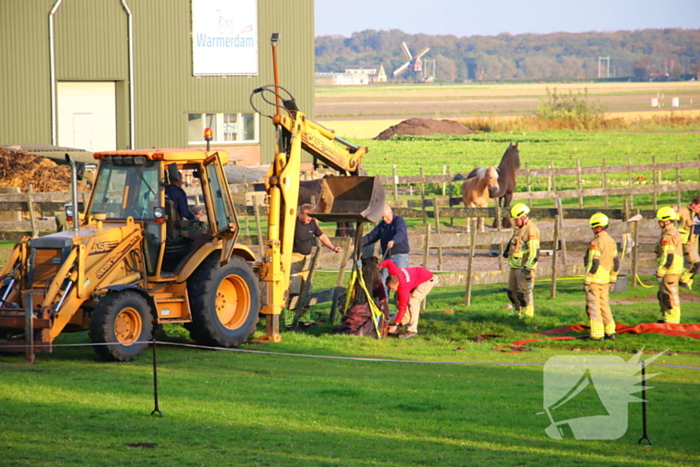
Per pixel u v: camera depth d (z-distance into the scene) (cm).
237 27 15825
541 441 2781
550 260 7819
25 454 2486
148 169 4472
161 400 3278
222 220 4647
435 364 4278
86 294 4122
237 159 16088
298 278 5503
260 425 2931
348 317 5125
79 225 4509
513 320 5500
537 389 3622
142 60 14925
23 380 3591
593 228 4831
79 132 14762
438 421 3028
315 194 7356
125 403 3209
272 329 4959
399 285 5062
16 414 2997
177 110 15350
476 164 18312
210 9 15475
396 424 2980
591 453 2620
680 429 2936
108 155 4475
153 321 4359
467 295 6047
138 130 15000
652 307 5897
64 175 11012
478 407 3253
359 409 3203
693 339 4878
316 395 3441
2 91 13650
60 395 3309
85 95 14762
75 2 14188
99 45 14512
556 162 18025
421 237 6769
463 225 10238
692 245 5756
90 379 3662
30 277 4128
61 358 4250
